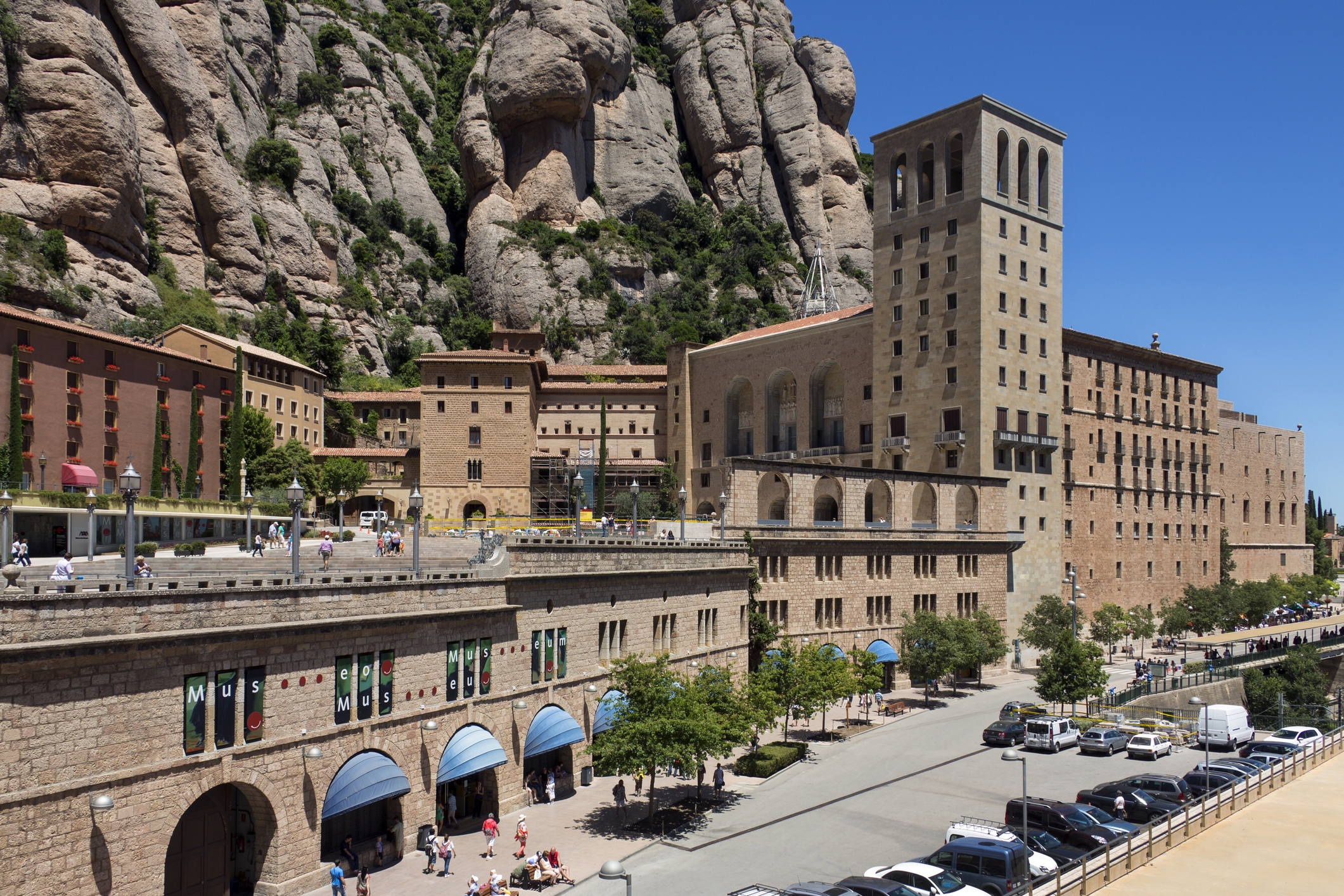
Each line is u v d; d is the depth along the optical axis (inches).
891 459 4340.6
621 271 7805.1
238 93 6481.3
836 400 4933.6
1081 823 1643.7
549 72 7795.3
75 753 1076.5
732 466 2965.1
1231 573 5654.5
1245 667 3777.1
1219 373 5639.8
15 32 4325.8
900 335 4328.3
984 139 4062.5
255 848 1318.9
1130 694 3171.8
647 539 2466.8
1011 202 4178.2
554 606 1910.7
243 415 3929.6
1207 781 1953.7
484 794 1731.1
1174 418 5241.1
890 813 1843.0
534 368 5191.9
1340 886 1446.9
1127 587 4790.8
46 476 2952.8
